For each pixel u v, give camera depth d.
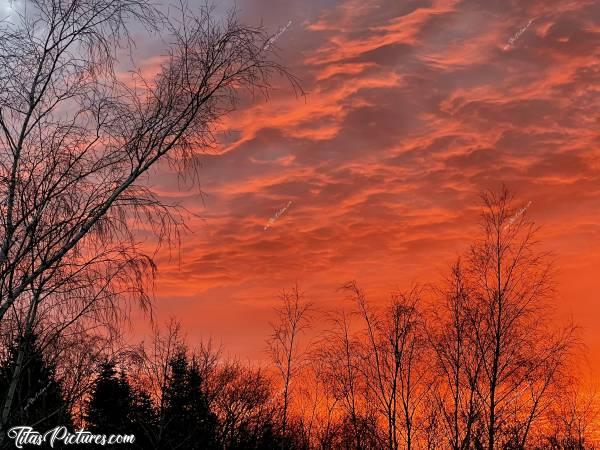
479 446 23.03
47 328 9.51
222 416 27.34
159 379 24.03
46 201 9.16
